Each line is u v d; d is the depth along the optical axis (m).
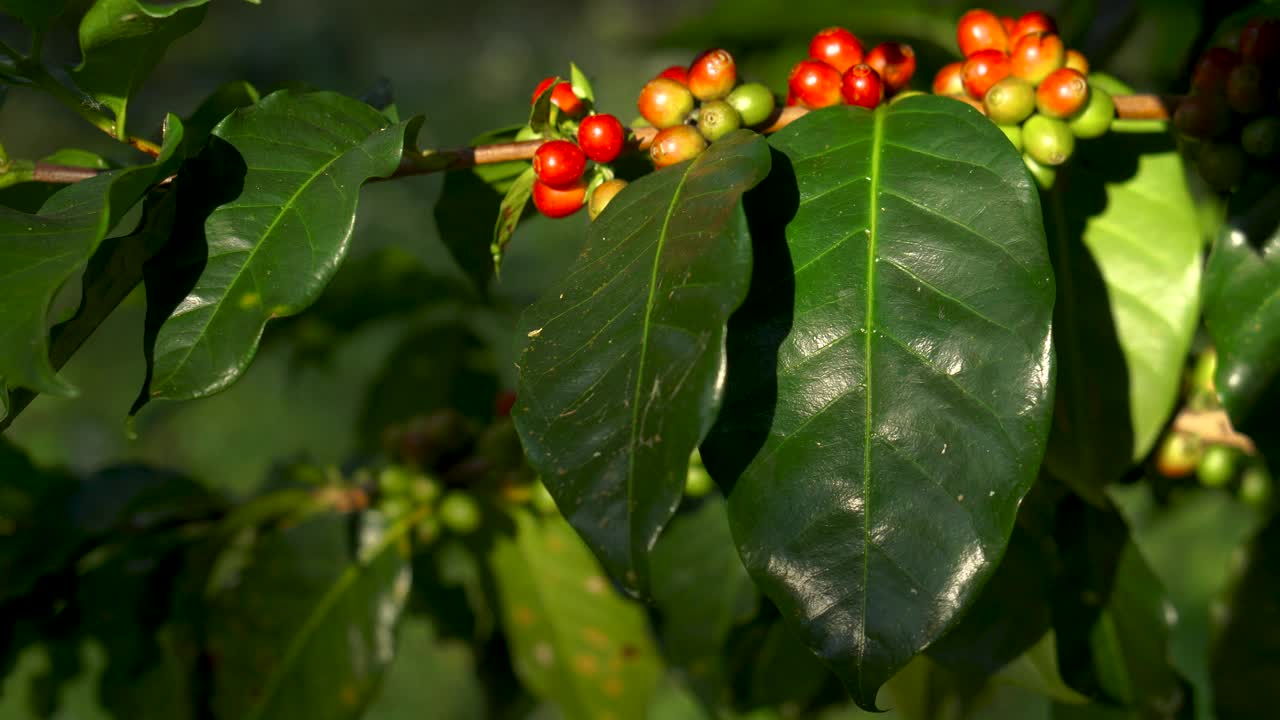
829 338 0.70
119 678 0.91
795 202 0.71
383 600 0.89
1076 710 0.89
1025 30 0.77
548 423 0.68
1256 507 0.89
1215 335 0.75
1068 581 0.83
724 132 0.73
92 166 0.78
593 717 0.93
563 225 3.05
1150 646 0.83
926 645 0.67
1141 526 1.37
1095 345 0.79
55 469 0.94
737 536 0.69
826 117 0.73
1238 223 0.75
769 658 0.91
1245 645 0.90
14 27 2.87
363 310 1.07
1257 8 0.81
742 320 0.70
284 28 4.67
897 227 0.70
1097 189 0.80
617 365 0.68
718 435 0.69
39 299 0.68
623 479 0.66
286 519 0.92
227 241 0.71
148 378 0.70
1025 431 0.68
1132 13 0.95
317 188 0.72
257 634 0.88
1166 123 0.79
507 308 1.09
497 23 4.91
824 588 0.68
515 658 0.93
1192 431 0.87
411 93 4.24
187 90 4.05
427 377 1.12
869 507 0.68
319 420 2.69
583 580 0.93
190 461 2.64
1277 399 0.74
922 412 0.69
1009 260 0.70
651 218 0.70
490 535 0.93
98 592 0.90
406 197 3.26
